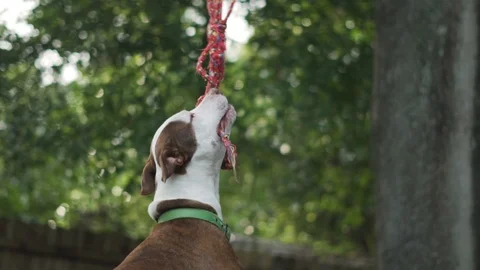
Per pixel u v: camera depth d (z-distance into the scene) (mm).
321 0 12391
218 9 5094
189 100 11555
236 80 12836
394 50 8344
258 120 13781
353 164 13914
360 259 13008
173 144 4781
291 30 12328
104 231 11484
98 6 11305
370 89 12594
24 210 13320
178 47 11305
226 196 16125
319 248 14680
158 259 4520
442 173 8047
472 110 7996
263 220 16688
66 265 11117
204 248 4664
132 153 12008
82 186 12531
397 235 8211
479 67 8039
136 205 13570
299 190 14281
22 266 10945
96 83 11859
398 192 8211
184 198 4793
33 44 11195
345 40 12438
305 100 12523
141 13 11469
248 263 11922
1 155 11211
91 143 11156
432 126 8109
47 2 11352
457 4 8094
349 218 14430
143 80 11578
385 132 8367
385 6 8453
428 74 8148
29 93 11250
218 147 4875
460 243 7949
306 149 13898
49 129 11211
